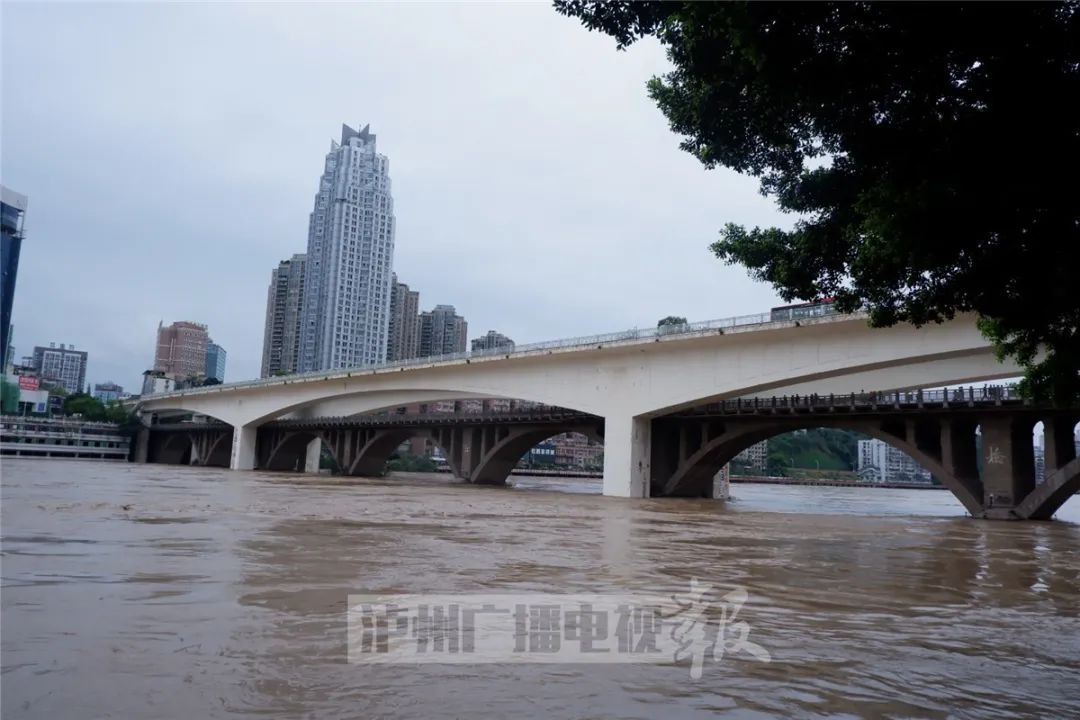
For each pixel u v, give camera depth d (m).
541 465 167.88
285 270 180.25
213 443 115.25
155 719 6.08
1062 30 7.14
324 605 10.75
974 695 7.67
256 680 7.21
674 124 11.05
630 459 51.59
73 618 9.45
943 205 7.74
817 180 10.74
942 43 7.40
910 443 46.41
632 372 52.09
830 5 7.28
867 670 8.48
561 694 7.13
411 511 31.22
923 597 14.06
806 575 16.27
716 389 47.06
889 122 8.48
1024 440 43.81
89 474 59.59
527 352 58.38
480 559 16.42
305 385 84.94
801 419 50.34
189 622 9.45
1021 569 19.25
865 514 46.50
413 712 6.47
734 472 162.25
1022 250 8.59
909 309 10.86
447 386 67.19
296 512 28.11
